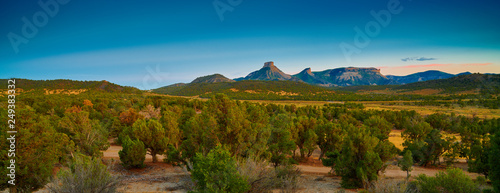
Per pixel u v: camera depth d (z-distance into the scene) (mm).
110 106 85875
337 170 20875
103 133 35375
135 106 82875
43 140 14516
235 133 19750
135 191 15469
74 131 27234
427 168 32125
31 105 69875
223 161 10492
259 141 21062
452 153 32156
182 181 17969
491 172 11164
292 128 34719
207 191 9859
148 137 27438
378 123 52656
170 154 22922
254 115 24375
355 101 193000
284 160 23516
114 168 22906
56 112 58469
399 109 122500
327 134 35250
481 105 129625
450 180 13672
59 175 10461
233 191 10016
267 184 12172
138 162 23688
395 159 37094
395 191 12273
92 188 10391
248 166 12141
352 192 17859
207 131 19969
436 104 139500
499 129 10961
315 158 38344
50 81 172625
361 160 19062
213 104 25453
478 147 24016
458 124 61125
